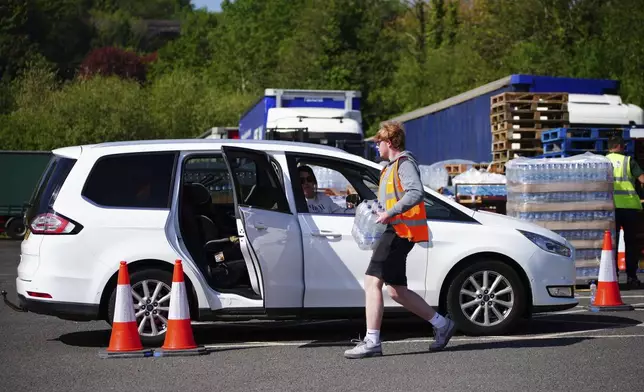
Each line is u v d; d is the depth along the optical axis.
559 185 14.72
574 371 8.58
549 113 22.39
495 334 10.58
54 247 9.90
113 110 62.06
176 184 10.21
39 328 11.73
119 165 10.18
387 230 9.19
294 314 10.11
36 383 8.38
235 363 9.17
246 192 10.16
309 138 26.23
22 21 112.19
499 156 22.59
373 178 10.60
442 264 10.38
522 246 10.58
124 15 144.62
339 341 10.52
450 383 8.12
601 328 11.20
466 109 25.25
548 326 11.41
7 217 41.16
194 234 10.43
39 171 41.16
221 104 70.50
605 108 22.58
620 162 15.44
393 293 9.40
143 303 9.98
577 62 49.59
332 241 10.20
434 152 28.05
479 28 63.28
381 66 72.75
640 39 45.59
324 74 72.38
